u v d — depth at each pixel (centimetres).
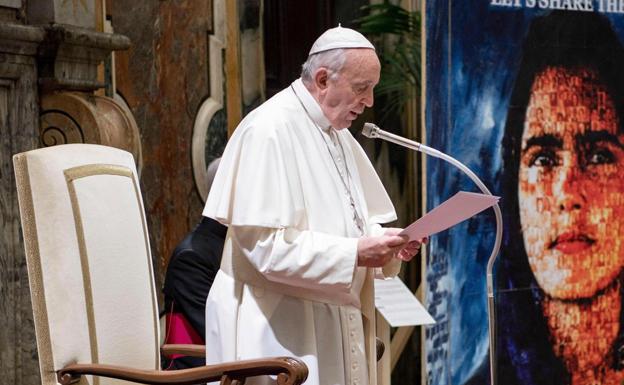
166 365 1661
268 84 2209
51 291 1153
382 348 1414
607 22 2634
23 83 1719
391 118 2383
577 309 2625
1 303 1684
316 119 1302
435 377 2364
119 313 1232
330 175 1296
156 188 2031
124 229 1262
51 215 1165
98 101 1812
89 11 1828
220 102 2133
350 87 1275
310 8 2255
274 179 1227
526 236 2536
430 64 2294
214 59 2117
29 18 1759
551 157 2564
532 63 2520
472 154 2425
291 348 1248
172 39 2056
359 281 1302
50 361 1148
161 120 2044
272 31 2208
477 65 2417
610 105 2652
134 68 1995
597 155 2630
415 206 2405
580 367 2634
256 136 1246
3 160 1689
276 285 1263
